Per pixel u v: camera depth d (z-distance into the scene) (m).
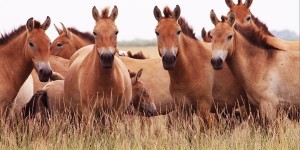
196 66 34.09
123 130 29.86
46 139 30.56
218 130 31.42
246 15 44.03
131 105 36.47
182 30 34.16
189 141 30.48
